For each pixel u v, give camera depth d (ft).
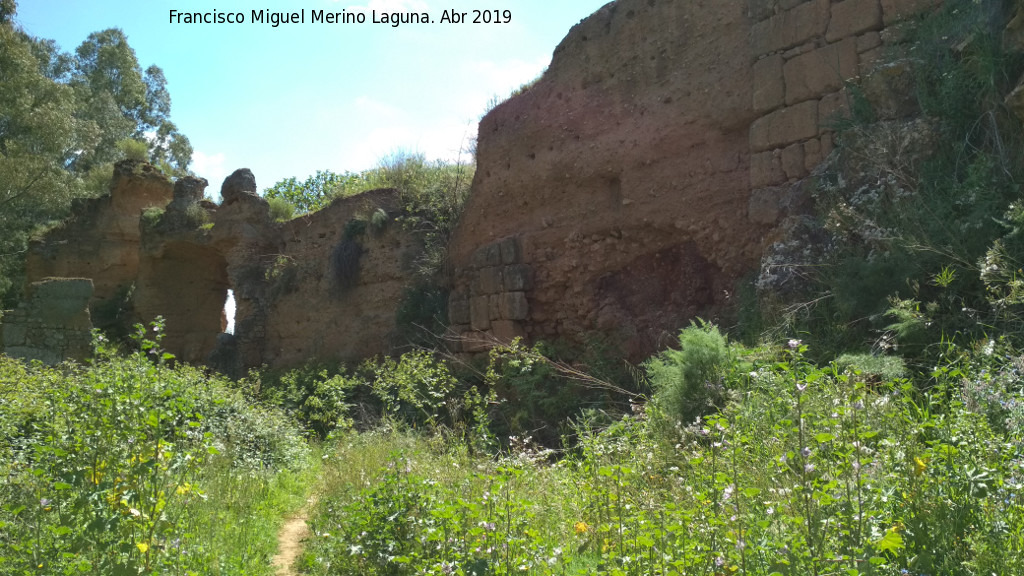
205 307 86.38
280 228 71.10
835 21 32.68
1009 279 21.83
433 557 15.24
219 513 21.30
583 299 43.37
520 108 48.37
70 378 24.56
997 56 26.37
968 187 25.46
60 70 151.74
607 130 42.73
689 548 13.11
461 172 58.13
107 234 93.09
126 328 86.43
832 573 10.56
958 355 20.39
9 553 14.55
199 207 79.87
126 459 15.21
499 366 44.86
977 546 11.32
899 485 12.61
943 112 27.89
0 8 111.14
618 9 43.09
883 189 28.02
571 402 38.34
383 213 59.72
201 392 33.96
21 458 21.39
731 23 37.17
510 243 46.98
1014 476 12.54
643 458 20.25
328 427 44.70
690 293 38.68
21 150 104.12
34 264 92.12
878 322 24.41
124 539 13.79
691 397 25.05
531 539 15.15
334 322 62.23
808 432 14.99
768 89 34.63
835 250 28.37
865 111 30.60
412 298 55.31
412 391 38.14
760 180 34.32
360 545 17.11
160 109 166.71
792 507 12.98
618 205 42.24
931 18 29.96
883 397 15.46
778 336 27.73
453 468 22.70
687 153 38.60
